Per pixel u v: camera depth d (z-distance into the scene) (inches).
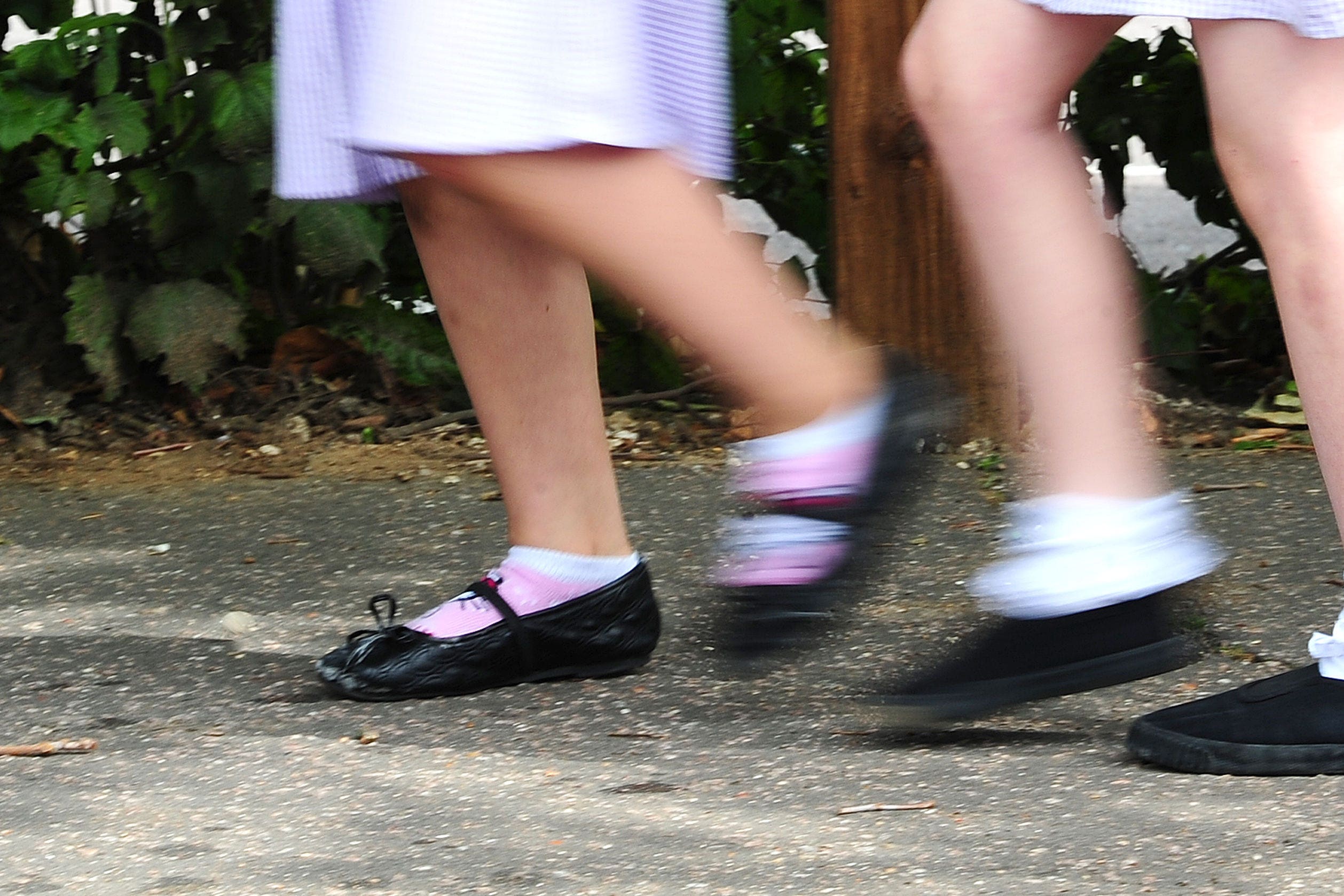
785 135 559.2
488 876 209.2
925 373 239.0
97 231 521.3
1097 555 239.6
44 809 237.0
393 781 248.4
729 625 238.8
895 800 234.4
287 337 546.0
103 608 361.4
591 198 218.5
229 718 283.3
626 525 432.1
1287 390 535.5
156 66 494.6
